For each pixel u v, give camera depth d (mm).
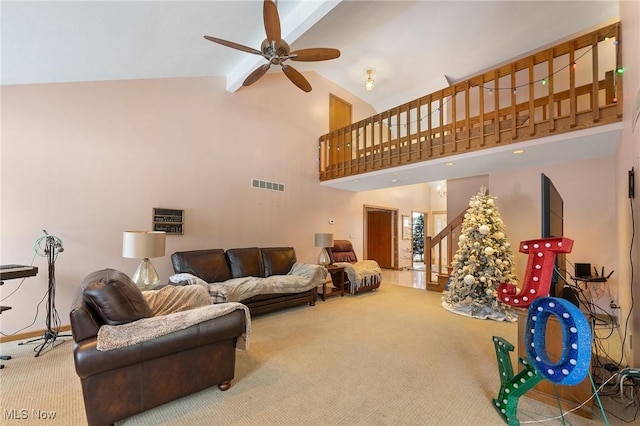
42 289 3309
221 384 2215
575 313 1492
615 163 3957
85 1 2350
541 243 1889
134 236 2996
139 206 3990
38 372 2482
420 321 3967
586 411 1927
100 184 3697
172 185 4305
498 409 1963
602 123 3076
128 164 3916
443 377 2434
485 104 6328
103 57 3234
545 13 4570
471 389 2252
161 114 4227
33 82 3266
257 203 5375
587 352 1443
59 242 3205
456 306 4527
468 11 4547
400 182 6199
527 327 1705
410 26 4883
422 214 10805
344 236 7133
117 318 1851
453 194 6820
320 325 3791
